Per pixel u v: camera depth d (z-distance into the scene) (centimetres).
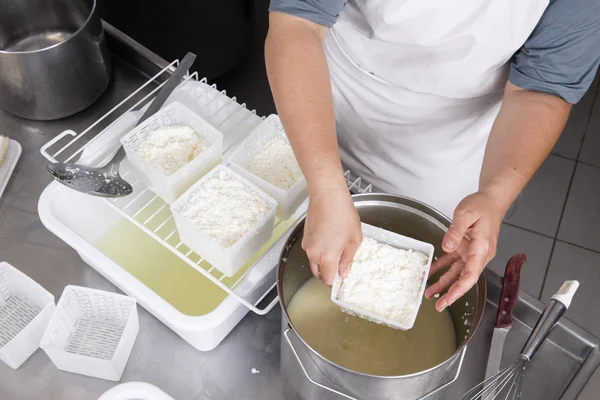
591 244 192
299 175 95
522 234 192
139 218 102
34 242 104
